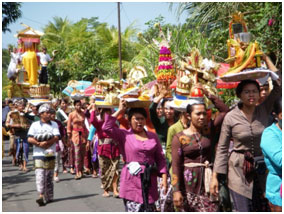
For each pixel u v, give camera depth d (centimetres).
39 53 1578
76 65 2322
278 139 406
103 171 789
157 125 597
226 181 468
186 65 548
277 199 408
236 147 462
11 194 838
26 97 1539
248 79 474
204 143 470
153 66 1349
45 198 739
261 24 923
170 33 663
